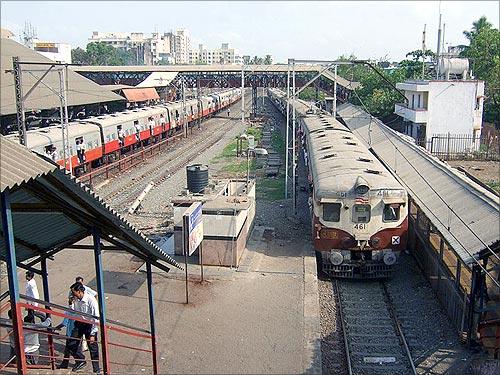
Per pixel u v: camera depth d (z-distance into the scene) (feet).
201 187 57.88
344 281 51.24
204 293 44.60
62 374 26.94
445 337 39.34
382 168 56.34
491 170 106.83
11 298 20.29
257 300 43.24
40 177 20.08
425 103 120.98
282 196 81.00
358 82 192.85
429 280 49.55
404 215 49.55
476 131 122.72
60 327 29.63
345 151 63.82
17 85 64.13
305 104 150.30
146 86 200.13
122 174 99.81
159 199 80.33
